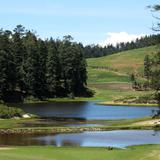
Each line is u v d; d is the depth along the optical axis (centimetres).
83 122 7631
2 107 8269
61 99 15162
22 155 3631
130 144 4978
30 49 15138
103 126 6581
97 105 12431
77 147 4462
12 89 14200
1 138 5584
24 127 6638
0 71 13700
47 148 4206
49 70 15488
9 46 14562
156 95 3450
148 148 4212
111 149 4175
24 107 11456
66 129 6369
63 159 3516
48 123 7388
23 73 14600
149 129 6353
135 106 12019
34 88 14775
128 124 6938
